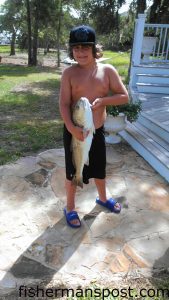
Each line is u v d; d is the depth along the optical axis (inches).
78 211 127.8
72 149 103.9
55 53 1353.3
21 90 426.3
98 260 102.8
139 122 220.4
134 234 115.6
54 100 356.2
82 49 95.5
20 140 210.1
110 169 164.2
